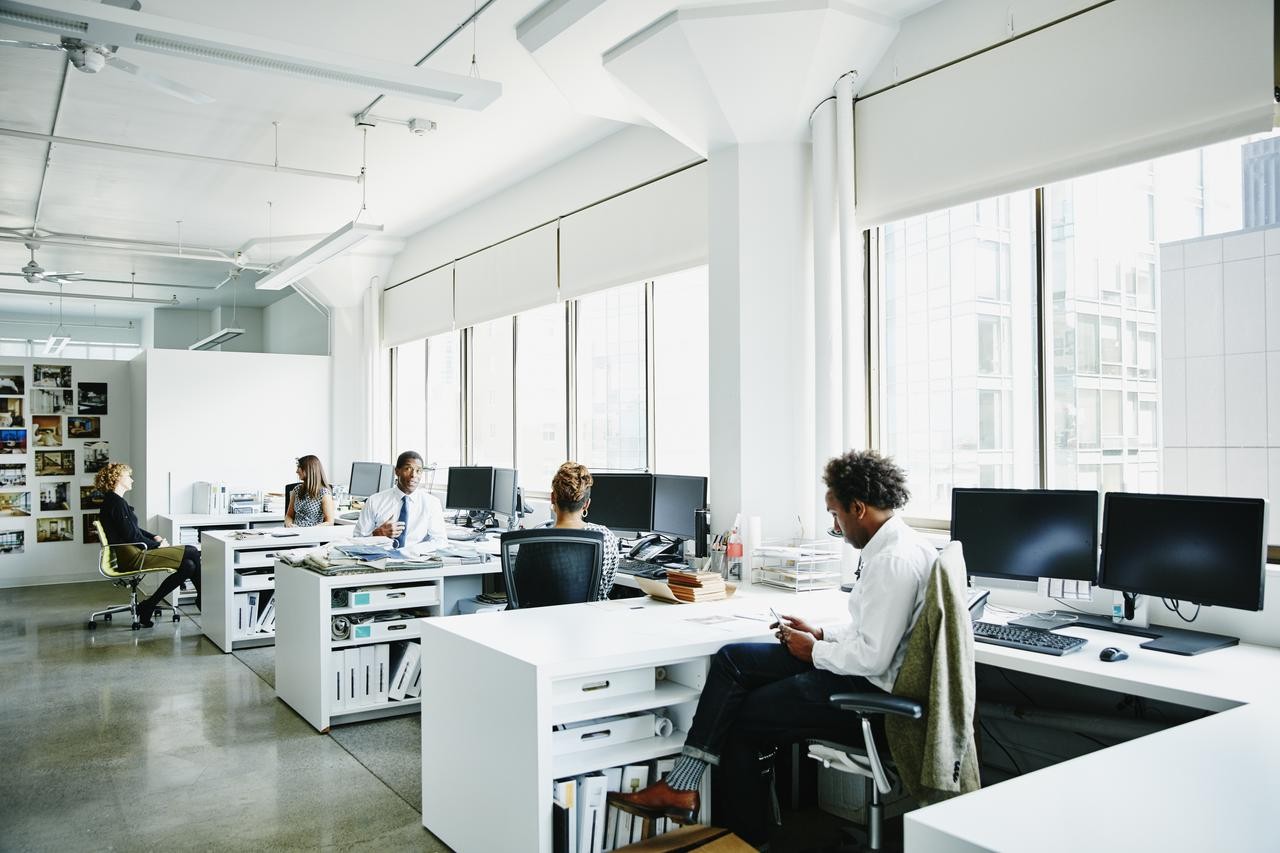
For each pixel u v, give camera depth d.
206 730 4.01
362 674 4.06
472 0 3.89
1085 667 2.34
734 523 4.05
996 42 3.39
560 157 6.05
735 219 4.16
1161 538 2.62
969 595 2.88
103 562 6.27
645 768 2.71
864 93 3.91
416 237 8.38
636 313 5.52
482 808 2.62
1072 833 1.30
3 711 4.30
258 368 8.88
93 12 2.95
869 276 4.03
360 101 5.04
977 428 4.56
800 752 3.21
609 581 3.45
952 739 2.08
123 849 2.83
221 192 6.79
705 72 3.71
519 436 6.98
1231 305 2.97
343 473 9.17
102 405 8.88
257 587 5.62
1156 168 3.38
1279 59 2.33
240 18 4.05
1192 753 1.69
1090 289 4.07
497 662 2.54
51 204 7.10
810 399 4.09
